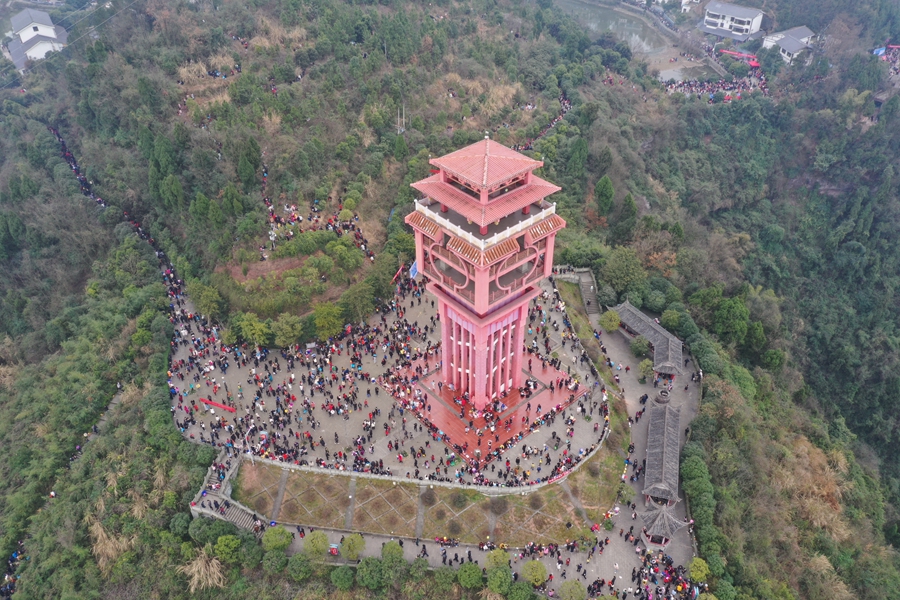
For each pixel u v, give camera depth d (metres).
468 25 179.88
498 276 72.62
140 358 97.06
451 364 87.88
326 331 93.94
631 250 108.81
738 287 118.12
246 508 75.88
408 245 109.44
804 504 84.31
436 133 141.75
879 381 134.62
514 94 162.50
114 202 126.38
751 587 67.88
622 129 162.25
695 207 164.50
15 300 113.00
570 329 99.00
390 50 155.00
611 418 85.62
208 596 70.56
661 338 94.31
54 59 167.62
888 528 99.81
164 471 79.69
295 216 109.31
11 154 145.75
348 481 78.06
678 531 73.69
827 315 149.62
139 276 111.19
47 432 89.69
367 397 88.19
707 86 194.00
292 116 128.88
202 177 116.69
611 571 69.06
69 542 76.12
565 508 75.12
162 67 141.00
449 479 77.25
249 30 154.38
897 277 156.62
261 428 83.62
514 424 84.12
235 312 100.31
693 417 87.62
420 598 67.00
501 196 70.06
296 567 68.38
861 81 177.88
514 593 64.62
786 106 178.75
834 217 170.75
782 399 105.06
